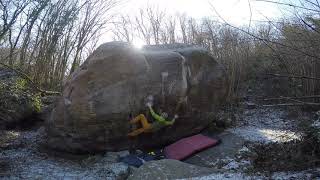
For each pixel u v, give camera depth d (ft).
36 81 35.47
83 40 40.11
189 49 27.84
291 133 26.43
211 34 37.55
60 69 37.70
